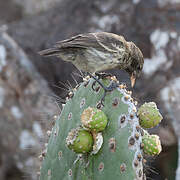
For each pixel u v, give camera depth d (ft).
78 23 45.06
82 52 25.25
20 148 34.30
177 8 42.68
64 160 20.25
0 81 36.91
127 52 26.32
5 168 34.01
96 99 19.12
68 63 42.09
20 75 37.83
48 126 26.13
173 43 40.57
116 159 17.25
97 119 17.48
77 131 18.24
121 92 17.97
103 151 17.83
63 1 50.37
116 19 43.65
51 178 20.84
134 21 42.80
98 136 17.66
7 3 57.88
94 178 18.24
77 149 18.07
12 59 38.52
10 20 56.39
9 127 34.94
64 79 41.81
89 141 18.06
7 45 39.19
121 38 26.45
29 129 35.01
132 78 27.43
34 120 35.32
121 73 38.73
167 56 39.96
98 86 19.21
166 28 41.60
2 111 35.45
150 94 37.29
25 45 44.57
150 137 17.46
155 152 17.39
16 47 39.86
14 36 45.65
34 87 37.42
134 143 16.89
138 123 17.16
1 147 34.19
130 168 16.75
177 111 35.81
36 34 45.57
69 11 46.80
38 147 34.04
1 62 37.91
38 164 33.24
